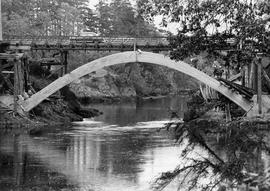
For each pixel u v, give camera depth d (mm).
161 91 115938
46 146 30609
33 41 43156
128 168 23672
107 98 90188
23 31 68750
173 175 10148
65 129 40250
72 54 88000
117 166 24297
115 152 28328
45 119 44156
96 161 25641
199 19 10758
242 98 38094
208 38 10969
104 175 22406
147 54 41719
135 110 64188
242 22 10508
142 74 113438
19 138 34094
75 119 48469
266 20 10445
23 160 26047
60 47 42906
